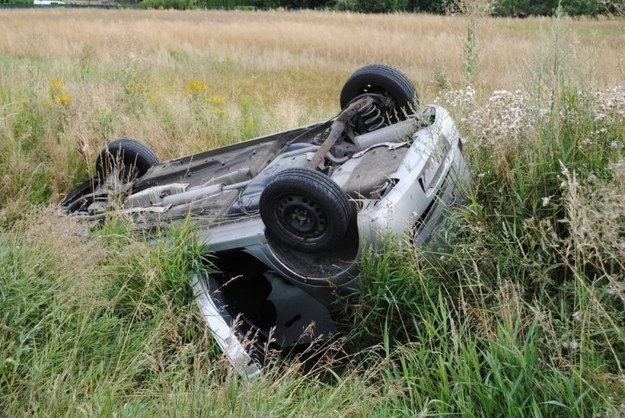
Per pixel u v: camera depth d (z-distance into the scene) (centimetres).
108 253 461
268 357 414
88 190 659
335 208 395
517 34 1642
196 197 520
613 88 481
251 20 3472
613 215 332
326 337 426
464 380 329
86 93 886
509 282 388
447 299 405
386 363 367
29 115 809
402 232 392
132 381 378
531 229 413
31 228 461
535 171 432
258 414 317
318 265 417
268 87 1466
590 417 300
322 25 2917
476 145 477
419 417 319
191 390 343
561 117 461
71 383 354
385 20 3275
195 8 6384
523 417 304
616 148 422
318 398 360
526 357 325
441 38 2086
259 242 422
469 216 423
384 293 387
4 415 329
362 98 559
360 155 496
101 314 419
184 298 437
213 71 1731
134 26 2836
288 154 534
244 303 463
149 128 824
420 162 428
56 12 4472
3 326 371
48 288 406
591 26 692
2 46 2147
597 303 324
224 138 843
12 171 692
